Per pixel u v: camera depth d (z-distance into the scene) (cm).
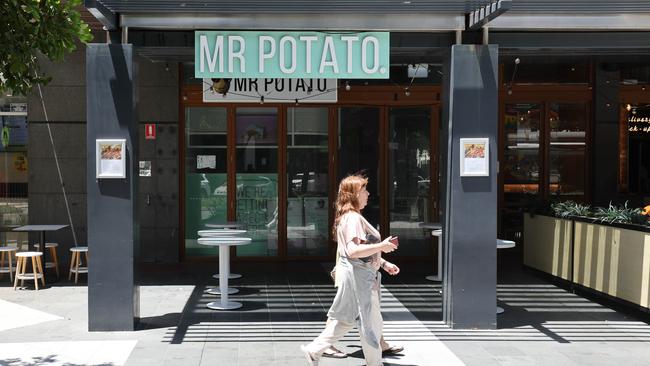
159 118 1173
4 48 539
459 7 710
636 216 841
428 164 1229
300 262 1209
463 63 748
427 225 1072
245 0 680
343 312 580
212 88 1186
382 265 604
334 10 725
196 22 742
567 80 1245
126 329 739
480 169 746
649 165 1256
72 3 585
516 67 1237
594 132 1239
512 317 819
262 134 1209
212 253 1202
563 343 704
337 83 1203
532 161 1259
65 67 1133
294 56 738
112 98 728
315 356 582
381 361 582
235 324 777
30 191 1138
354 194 588
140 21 738
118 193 729
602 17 763
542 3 704
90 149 726
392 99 1215
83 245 1141
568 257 982
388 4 698
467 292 755
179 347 680
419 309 860
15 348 674
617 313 845
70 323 776
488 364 630
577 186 1260
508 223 1266
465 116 750
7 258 1138
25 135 1146
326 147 1218
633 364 631
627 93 1248
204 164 1199
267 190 1212
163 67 1169
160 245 1180
